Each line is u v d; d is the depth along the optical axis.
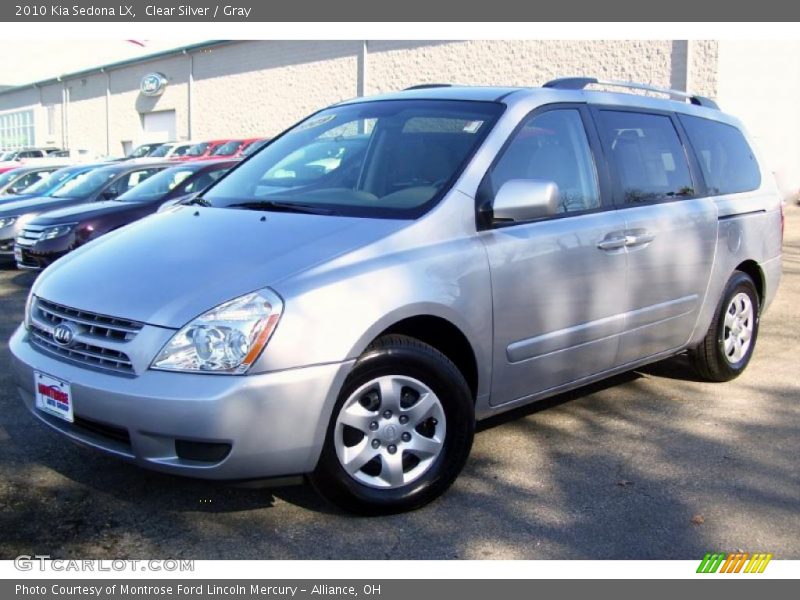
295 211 3.73
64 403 3.14
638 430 4.38
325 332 3.02
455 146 3.84
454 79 21.64
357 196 3.80
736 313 5.25
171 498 3.46
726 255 5.01
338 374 3.04
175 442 2.94
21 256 8.96
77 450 3.95
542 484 3.68
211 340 2.91
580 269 3.95
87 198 10.51
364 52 23.98
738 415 4.64
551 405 4.77
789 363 5.77
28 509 3.33
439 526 3.28
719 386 5.21
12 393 4.85
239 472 2.96
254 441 2.92
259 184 4.24
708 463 3.95
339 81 25.20
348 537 3.18
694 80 16.75
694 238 4.68
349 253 3.23
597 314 4.10
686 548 3.15
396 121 4.20
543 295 3.79
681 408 4.75
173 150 23.62
